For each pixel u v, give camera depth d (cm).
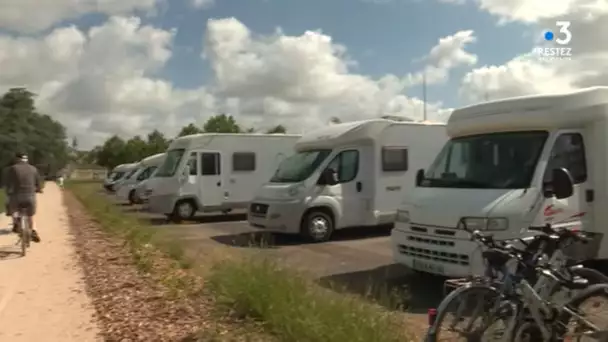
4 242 1409
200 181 1922
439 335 479
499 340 472
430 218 781
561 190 657
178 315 677
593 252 785
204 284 793
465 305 480
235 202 1977
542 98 788
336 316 545
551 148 766
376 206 1394
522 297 468
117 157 8381
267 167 2028
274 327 582
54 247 1324
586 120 783
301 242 1338
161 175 1959
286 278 669
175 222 1892
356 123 1397
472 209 737
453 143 880
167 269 938
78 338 627
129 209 2573
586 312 462
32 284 907
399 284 866
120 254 1162
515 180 759
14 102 7219
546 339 460
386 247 1248
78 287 878
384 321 550
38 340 624
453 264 748
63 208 2670
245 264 730
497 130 826
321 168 1345
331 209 1348
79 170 11362
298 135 2075
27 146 6738
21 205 1223
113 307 739
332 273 957
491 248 493
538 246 484
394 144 1420
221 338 574
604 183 793
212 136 1944
